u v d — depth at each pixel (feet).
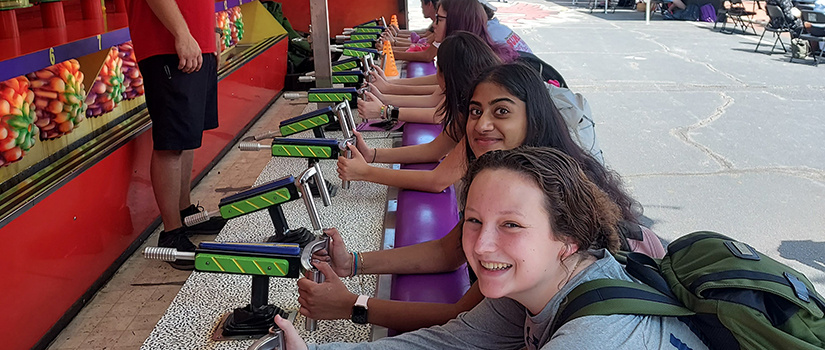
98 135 8.36
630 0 56.75
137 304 7.38
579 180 3.28
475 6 11.34
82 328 6.88
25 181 6.64
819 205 12.21
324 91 10.39
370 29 19.45
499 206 3.14
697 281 3.28
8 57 5.97
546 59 29.04
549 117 5.40
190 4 8.04
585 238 3.25
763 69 26.73
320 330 5.74
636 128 17.49
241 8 17.81
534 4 59.26
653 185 13.25
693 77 24.88
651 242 5.13
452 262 5.66
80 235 7.16
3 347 5.82
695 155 15.20
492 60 7.68
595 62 28.27
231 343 5.70
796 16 31.09
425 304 4.92
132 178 8.52
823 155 15.26
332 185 9.32
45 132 7.16
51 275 6.58
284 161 10.87
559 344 2.96
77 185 7.07
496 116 5.40
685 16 46.65
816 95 21.76
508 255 3.15
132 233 8.58
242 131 14.32
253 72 15.30
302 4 23.76
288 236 7.20
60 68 7.19
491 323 4.17
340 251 5.53
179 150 8.21
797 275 3.36
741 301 3.11
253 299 5.83
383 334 5.09
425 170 7.88
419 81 12.86
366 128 12.14
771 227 11.23
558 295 3.28
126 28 8.66
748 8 48.37
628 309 3.07
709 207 12.10
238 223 8.33
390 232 7.47
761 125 17.87
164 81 7.83
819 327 3.09
